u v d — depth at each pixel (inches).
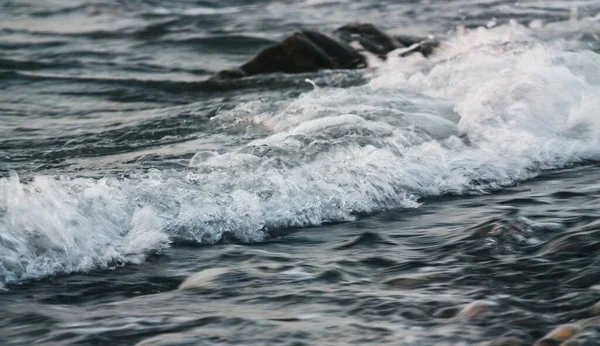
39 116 908.6
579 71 800.3
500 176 610.9
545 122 701.9
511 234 471.8
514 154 647.8
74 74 1205.7
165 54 1381.6
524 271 422.0
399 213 543.2
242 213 518.6
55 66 1268.5
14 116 908.0
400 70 1055.6
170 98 1008.2
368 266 445.7
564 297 387.9
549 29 1312.7
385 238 491.5
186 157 665.0
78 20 1697.8
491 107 722.8
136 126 802.8
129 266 457.7
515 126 691.4
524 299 388.8
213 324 375.6
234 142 714.2
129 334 369.4
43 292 423.2
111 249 468.4
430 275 425.1
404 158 613.3
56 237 463.5
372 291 409.4
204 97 1006.4
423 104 767.1
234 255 470.6
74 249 461.4
